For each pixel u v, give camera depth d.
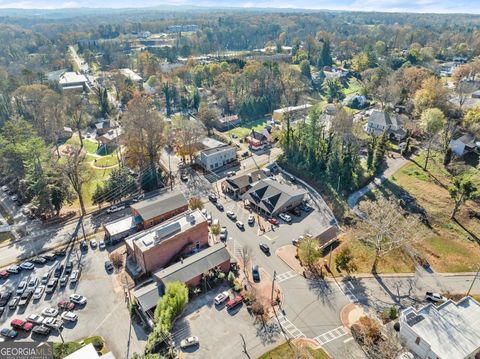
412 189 82.19
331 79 178.50
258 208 79.81
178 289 50.78
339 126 95.44
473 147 96.06
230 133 132.25
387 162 96.12
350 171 85.06
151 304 51.66
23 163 85.94
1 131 118.62
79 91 176.62
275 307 53.03
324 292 55.78
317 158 92.56
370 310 52.16
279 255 64.62
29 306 54.47
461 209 72.94
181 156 107.44
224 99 155.75
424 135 107.88
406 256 62.62
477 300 52.84
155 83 184.38
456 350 42.00
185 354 45.81
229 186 87.44
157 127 93.81
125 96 165.38
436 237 66.94
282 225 73.94
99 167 107.19
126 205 84.00
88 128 145.00
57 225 76.56
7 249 68.75
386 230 57.31
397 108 133.00
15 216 81.56
